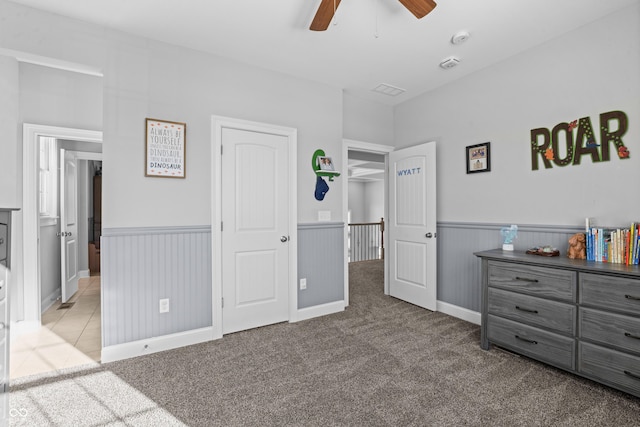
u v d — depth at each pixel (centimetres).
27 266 292
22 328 289
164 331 251
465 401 181
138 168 241
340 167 348
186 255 260
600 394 186
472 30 238
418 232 361
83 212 524
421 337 273
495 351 246
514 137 278
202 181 267
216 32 240
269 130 300
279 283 309
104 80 230
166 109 252
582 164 235
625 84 214
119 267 235
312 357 236
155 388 195
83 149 435
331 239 342
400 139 400
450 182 336
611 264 198
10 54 208
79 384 200
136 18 222
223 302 279
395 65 296
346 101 371
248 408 176
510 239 267
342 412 172
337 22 227
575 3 208
